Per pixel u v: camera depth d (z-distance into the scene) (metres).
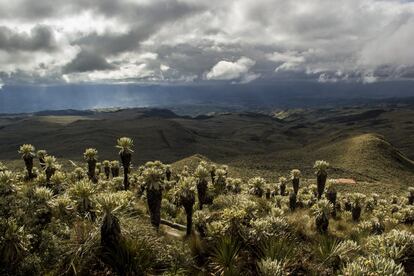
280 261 8.12
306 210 24.95
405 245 9.35
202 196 17.69
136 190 24.17
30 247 7.87
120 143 23.42
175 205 20.31
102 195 9.00
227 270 8.14
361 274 7.54
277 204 26.55
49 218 9.54
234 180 33.03
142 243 8.59
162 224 14.27
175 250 9.03
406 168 146.12
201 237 11.01
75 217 10.16
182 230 14.05
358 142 165.75
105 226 8.43
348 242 9.76
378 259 7.92
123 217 9.68
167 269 8.38
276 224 10.28
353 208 25.92
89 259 8.04
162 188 13.13
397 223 23.16
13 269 7.43
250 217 10.86
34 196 9.92
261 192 29.70
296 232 12.13
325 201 15.14
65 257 8.07
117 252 8.17
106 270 7.99
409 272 8.88
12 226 7.72
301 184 74.44
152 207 12.89
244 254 9.09
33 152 24.62
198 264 9.14
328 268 8.96
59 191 15.38
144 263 8.13
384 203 40.19
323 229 14.49
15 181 10.50
